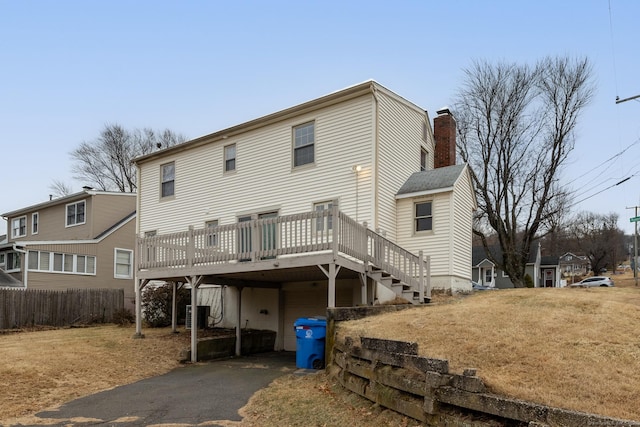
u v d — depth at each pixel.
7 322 15.82
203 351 11.93
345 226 10.12
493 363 5.47
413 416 4.75
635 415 3.83
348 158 13.81
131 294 24.27
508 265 26.14
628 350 5.46
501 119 27.09
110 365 10.05
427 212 14.64
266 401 6.98
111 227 25.28
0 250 22.16
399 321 8.05
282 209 15.06
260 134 16.02
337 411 5.86
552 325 6.72
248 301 15.93
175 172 18.55
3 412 6.66
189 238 12.41
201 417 6.30
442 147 19.02
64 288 22.28
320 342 9.89
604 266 56.75
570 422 3.37
